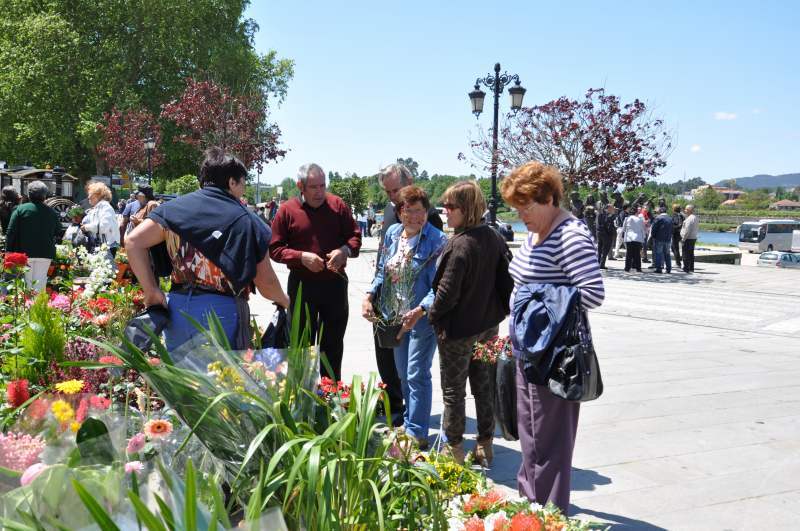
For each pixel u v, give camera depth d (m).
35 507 1.56
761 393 6.33
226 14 42.69
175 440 2.08
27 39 39.72
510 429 3.65
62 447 1.87
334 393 2.63
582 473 4.40
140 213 10.19
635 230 19.86
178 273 3.16
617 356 7.98
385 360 5.15
